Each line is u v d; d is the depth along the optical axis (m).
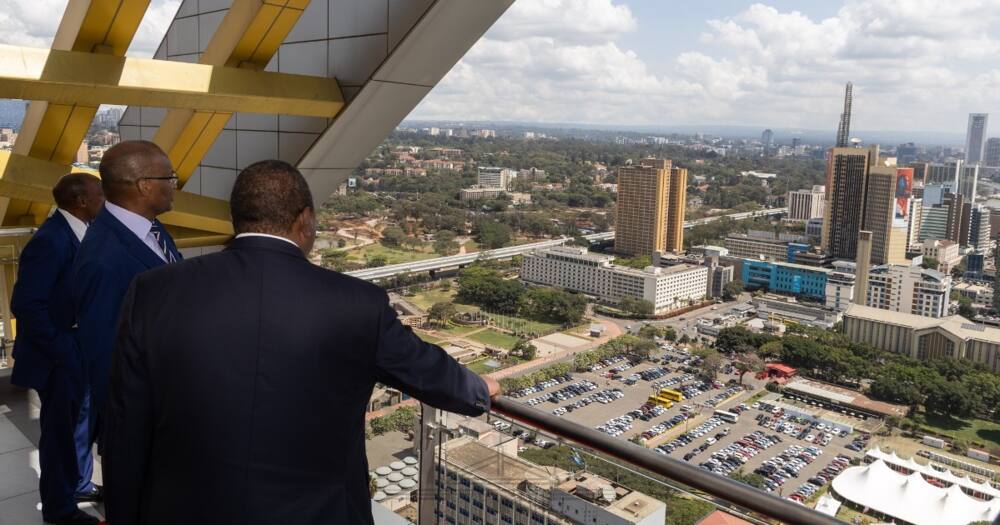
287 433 1.22
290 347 1.24
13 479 3.20
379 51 4.31
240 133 5.49
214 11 5.80
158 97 3.72
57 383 2.70
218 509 1.20
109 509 1.33
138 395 1.27
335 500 1.27
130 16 3.50
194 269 1.31
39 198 4.25
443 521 2.18
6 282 4.61
